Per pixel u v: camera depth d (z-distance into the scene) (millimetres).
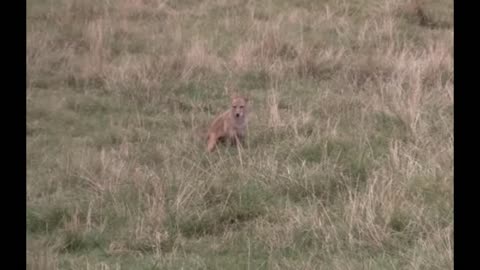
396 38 39844
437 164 22719
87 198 23109
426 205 20516
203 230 21078
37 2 47062
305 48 38094
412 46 38906
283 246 19703
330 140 25938
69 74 36062
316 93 33250
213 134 27859
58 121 31141
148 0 47438
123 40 41156
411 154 24266
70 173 24812
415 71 33469
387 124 28500
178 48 39406
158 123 30734
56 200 23109
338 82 34562
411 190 21391
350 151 25203
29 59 37125
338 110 30266
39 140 28938
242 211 21703
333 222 20531
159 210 21297
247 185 22812
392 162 23469
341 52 37344
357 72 35344
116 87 34562
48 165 26406
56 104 32656
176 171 24344
